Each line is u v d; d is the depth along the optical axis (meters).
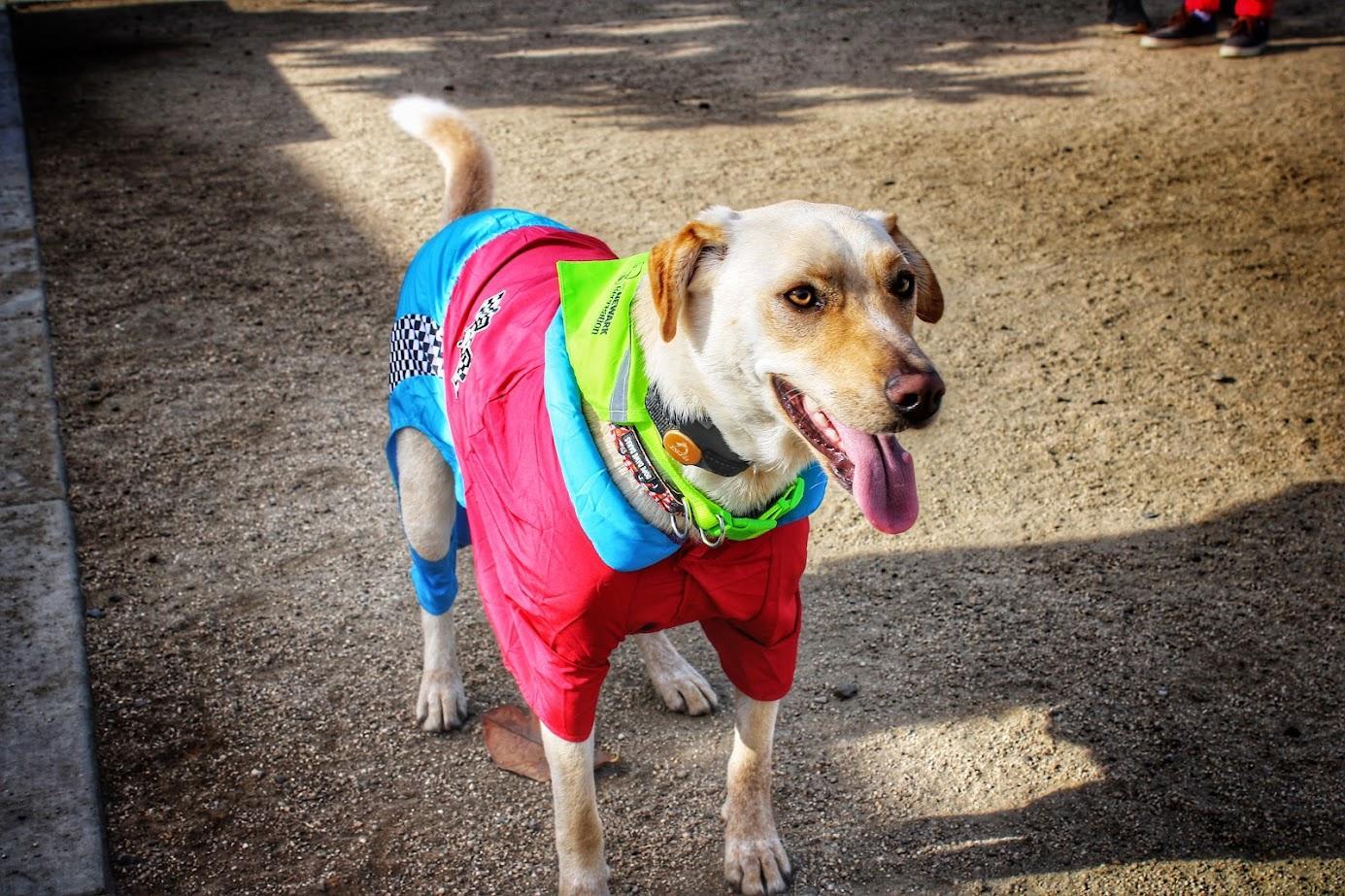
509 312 2.71
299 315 5.70
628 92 8.99
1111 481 4.36
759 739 2.82
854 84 9.08
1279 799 3.02
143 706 3.44
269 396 5.02
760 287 2.30
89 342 5.44
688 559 2.40
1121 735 3.25
